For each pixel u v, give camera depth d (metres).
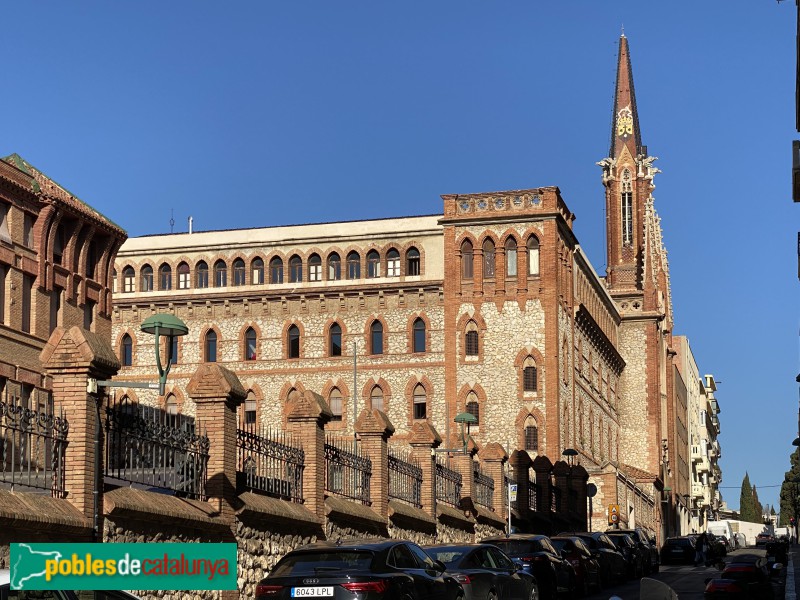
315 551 19.67
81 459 19.61
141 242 80.12
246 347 78.50
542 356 74.00
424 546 26.48
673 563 69.75
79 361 19.88
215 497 24.36
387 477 35.59
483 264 75.69
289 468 29.02
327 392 76.88
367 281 77.31
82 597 12.34
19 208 46.94
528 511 54.31
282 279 78.56
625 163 114.88
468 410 74.56
